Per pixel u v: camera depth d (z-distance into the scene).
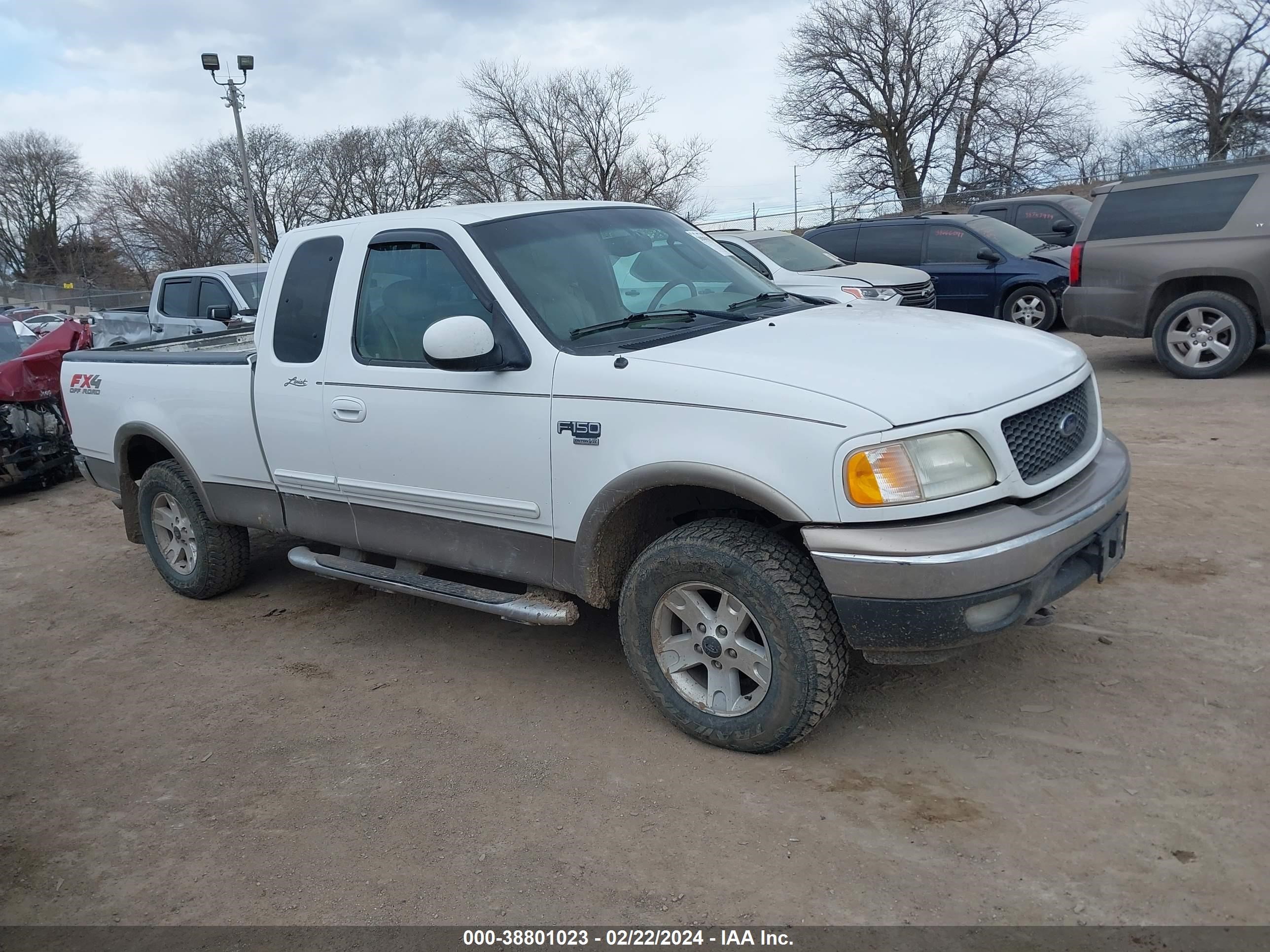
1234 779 3.10
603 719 3.88
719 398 3.24
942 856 2.87
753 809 3.18
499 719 3.96
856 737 3.56
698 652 3.54
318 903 2.91
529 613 3.87
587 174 46.62
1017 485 3.13
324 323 4.41
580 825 3.18
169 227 62.50
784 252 11.76
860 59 44.09
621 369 3.48
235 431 4.87
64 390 6.07
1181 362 9.20
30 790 3.73
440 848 3.12
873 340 3.57
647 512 3.70
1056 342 3.74
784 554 3.27
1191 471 6.26
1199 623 4.16
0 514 8.62
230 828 3.35
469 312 3.91
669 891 2.82
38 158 74.00
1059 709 3.60
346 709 4.16
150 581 6.20
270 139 61.81
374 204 61.53
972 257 12.59
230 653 4.90
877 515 3.02
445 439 3.97
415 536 4.27
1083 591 4.58
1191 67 39.94
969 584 2.99
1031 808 3.05
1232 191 8.73
